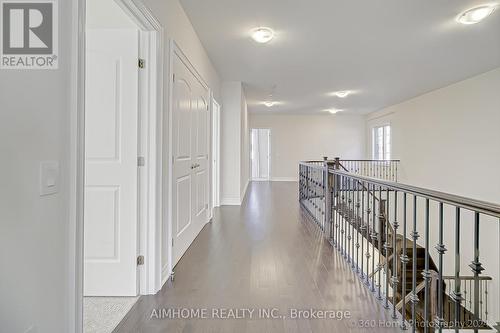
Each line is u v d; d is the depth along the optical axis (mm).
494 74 5500
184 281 2549
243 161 7895
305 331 1847
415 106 8242
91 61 2262
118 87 2264
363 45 4309
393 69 5496
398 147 9227
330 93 7656
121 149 2264
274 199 7156
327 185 3889
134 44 2254
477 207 1322
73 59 1309
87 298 2244
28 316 1094
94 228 2273
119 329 1854
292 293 2348
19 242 1054
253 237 3895
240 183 6625
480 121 5828
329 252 3332
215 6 3139
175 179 2844
